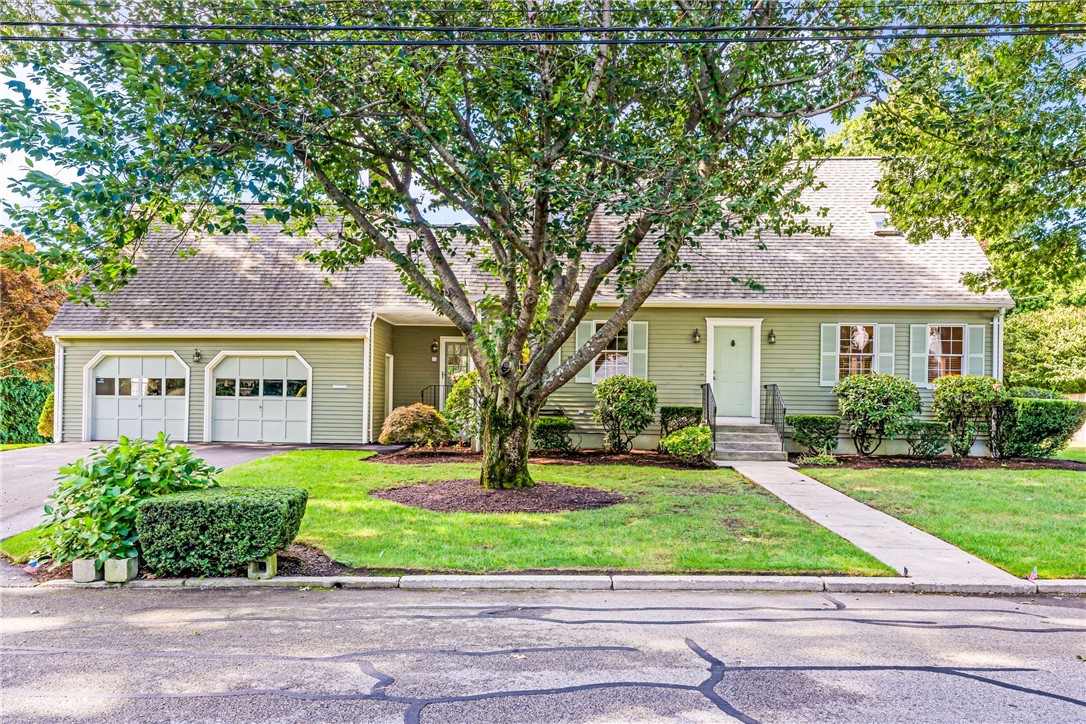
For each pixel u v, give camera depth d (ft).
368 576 17.35
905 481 33.01
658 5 25.39
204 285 51.67
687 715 10.31
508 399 28.81
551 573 17.58
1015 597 16.69
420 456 41.24
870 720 10.17
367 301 50.11
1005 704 10.73
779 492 29.89
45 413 54.54
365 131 24.93
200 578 17.26
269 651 12.78
